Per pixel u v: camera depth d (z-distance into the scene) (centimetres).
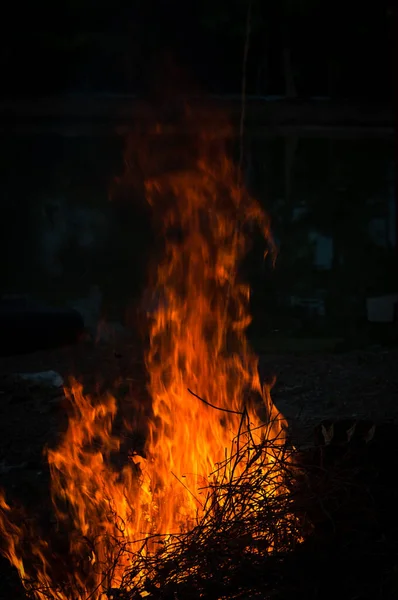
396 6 597
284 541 406
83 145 3155
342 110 3719
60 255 1850
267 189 2498
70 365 983
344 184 2573
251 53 3878
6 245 1959
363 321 1296
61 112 3575
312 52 3978
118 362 985
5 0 3719
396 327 1238
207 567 391
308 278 1602
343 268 1697
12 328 1064
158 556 421
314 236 1978
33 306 1148
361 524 414
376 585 382
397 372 929
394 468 450
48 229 2127
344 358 1006
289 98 3759
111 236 2012
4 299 1163
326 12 3847
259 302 1405
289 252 1806
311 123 3559
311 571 389
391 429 490
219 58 3875
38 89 3847
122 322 1259
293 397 832
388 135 3419
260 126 3478
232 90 3909
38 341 1075
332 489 420
